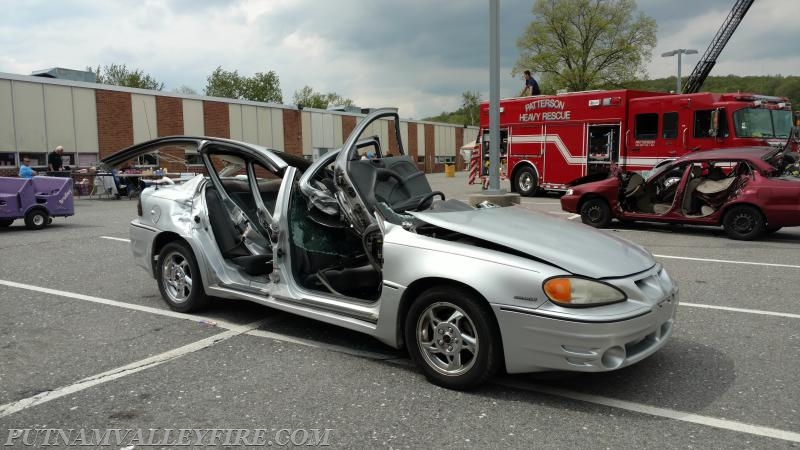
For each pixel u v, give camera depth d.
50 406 3.61
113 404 3.63
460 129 54.44
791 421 3.37
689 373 4.09
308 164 5.70
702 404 3.60
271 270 5.13
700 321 5.29
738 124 13.65
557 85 51.00
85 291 6.45
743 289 6.47
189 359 4.39
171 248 5.60
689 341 4.75
